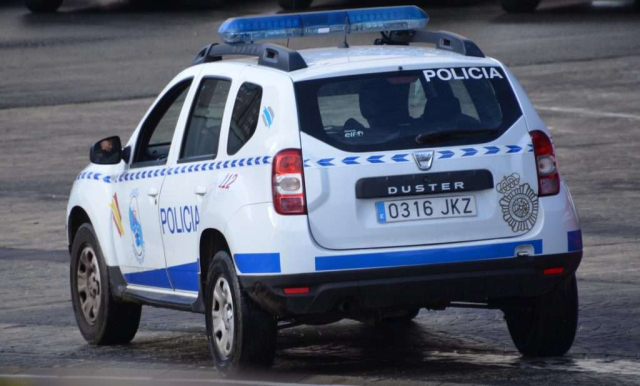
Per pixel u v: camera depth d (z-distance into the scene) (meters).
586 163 49.44
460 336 25.53
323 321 21.86
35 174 53.59
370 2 110.62
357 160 20.47
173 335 27.47
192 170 22.83
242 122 21.67
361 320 21.69
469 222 20.69
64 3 122.31
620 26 90.75
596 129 57.06
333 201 20.33
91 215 26.41
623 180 45.66
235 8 115.00
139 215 24.75
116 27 105.19
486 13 102.81
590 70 73.62
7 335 27.97
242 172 21.14
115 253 25.91
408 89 21.19
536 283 21.02
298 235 20.20
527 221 20.97
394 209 20.50
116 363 24.25
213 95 23.25
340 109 20.83
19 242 40.56
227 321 21.53
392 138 20.72
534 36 88.00
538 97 66.38
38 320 29.64
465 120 21.09
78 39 99.25
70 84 78.81
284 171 20.36
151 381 21.48
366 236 20.36
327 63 21.55
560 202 21.19
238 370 21.23
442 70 21.45
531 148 21.14
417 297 20.59
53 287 33.72
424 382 20.19
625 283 30.36
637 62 75.31
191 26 103.88
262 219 20.47
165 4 117.56
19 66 87.44
